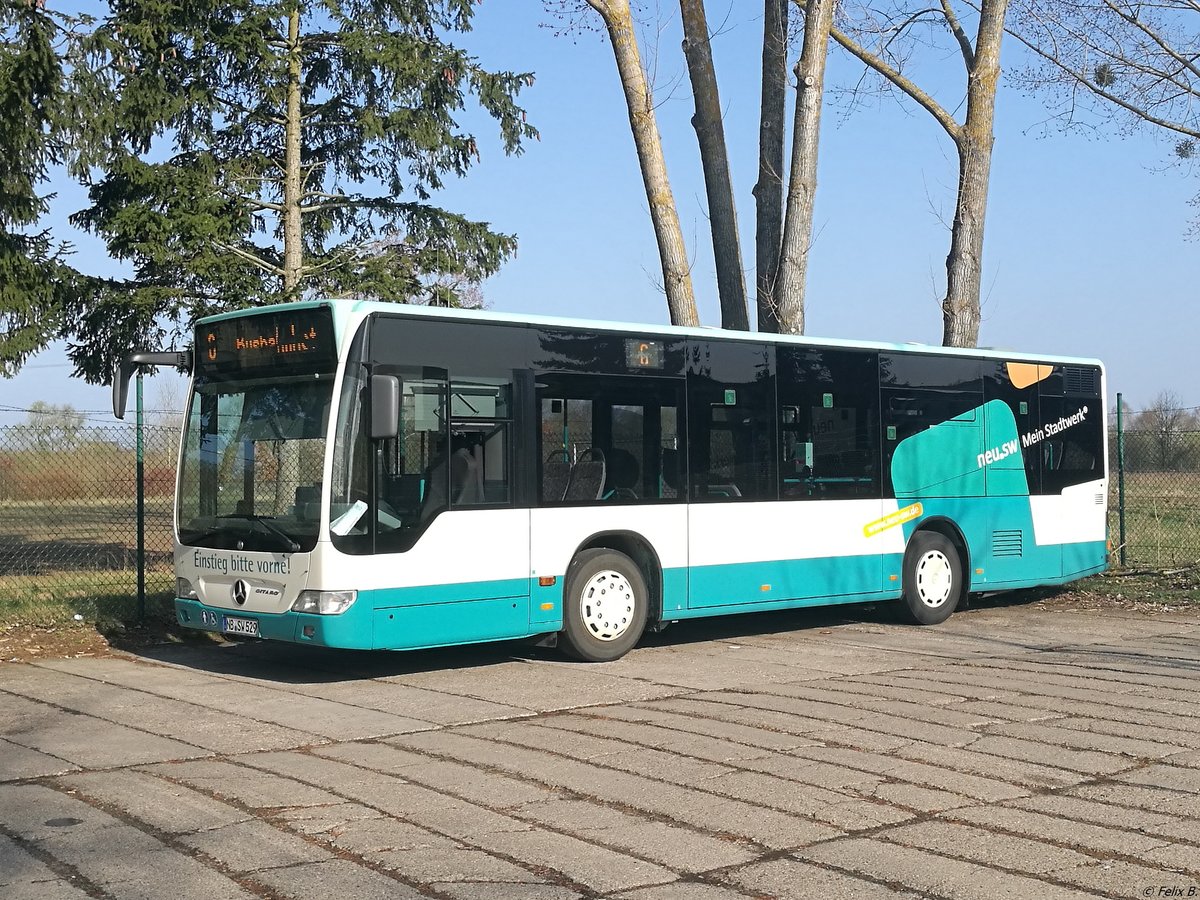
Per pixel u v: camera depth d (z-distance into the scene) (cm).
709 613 1208
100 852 577
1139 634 1346
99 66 1677
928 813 645
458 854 576
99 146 1667
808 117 1673
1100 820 632
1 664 1145
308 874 547
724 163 1775
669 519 1183
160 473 1402
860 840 599
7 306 1605
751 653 1213
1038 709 917
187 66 1827
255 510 1040
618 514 1146
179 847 586
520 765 748
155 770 736
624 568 1158
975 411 1462
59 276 1723
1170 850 582
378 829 615
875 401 1362
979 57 1823
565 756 771
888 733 834
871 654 1205
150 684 1039
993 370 1486
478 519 1051
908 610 1403
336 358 989
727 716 895
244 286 1795
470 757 769
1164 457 1975
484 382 1065
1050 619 1482
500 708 930
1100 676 1066
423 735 835
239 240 1867
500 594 1063
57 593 1527
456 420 1046
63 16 1647
